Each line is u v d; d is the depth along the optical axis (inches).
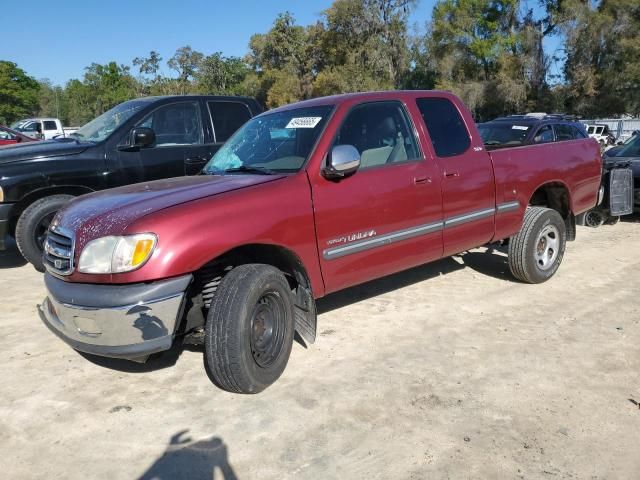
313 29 2482.8
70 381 158.7
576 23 1646.2
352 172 165.0
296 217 153.1
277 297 151.3
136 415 140.9
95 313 131.9
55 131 1252.5
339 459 122.6
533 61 1758.1
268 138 181.8
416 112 192.1
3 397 150.3
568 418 136.4
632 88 1690.5
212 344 140.6
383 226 174.9
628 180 339.0
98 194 165.8
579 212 254.4
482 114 1907.0
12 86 2709.2
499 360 167.2
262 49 2613.2
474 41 1786.4
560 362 165.2
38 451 127.3
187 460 123.2
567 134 433.1
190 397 149.1
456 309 209.6
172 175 285.0
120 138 271.4
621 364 163.6
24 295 232.8
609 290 228.7
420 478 116.1
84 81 2933.1
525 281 236.2
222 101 308.2
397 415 138.7
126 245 131.1
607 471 117.4
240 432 133.0
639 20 1651.1
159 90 2856.8
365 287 236.7
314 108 179.5
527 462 120.4
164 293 132.3
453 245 199.2
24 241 250.1
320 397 147.7
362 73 2124.8
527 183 223.0
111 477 118.1
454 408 141.6
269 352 151.4
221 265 153.1
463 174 197.9
